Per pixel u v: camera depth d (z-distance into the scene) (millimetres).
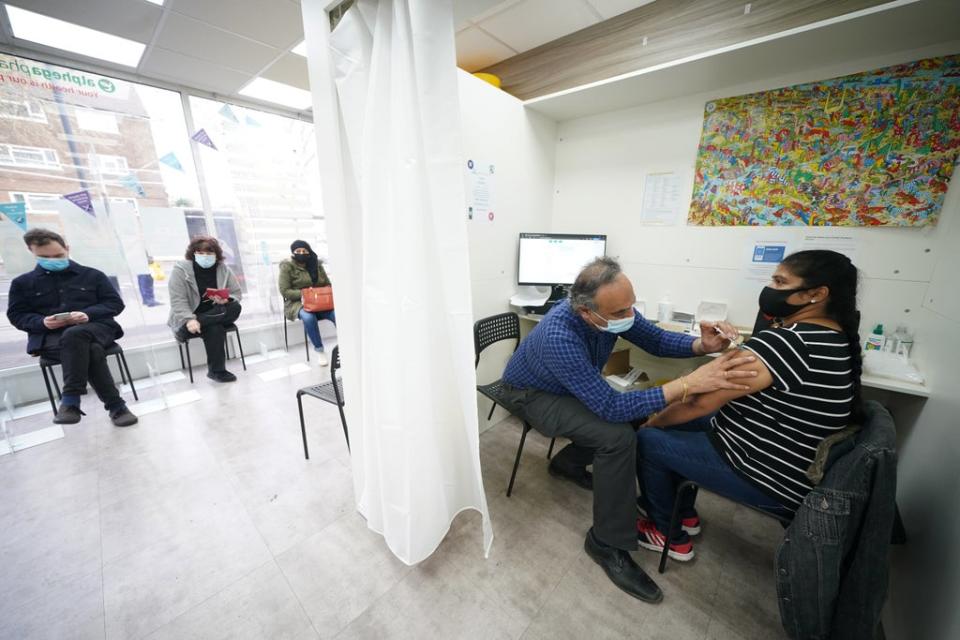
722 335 1256
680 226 1944
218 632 1065
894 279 1438
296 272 3336
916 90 1317
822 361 867
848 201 1490
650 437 1245
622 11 1801
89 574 1240
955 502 808
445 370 1250
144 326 2779
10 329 2312
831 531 777
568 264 2158
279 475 1752
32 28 2029
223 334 2834
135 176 2629
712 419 1207
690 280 1959
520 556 1314
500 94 1872
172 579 1225
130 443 2012
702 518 1507
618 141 2086
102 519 1479
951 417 934
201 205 3068
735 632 1060
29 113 2225
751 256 1756
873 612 772
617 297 1096
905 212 1381
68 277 2260
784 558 851
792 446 928
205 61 2465
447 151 892
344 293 1201
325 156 1109
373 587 1200
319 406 2445
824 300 918
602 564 1251
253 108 3295
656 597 1138
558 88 2105
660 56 1742
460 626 1079
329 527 1447
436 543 1244
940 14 1100
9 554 1317
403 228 978
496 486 1690
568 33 2004
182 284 2686
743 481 1033
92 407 2398
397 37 875
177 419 2271
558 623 1086
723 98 1721
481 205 1878
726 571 1259
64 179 2344
